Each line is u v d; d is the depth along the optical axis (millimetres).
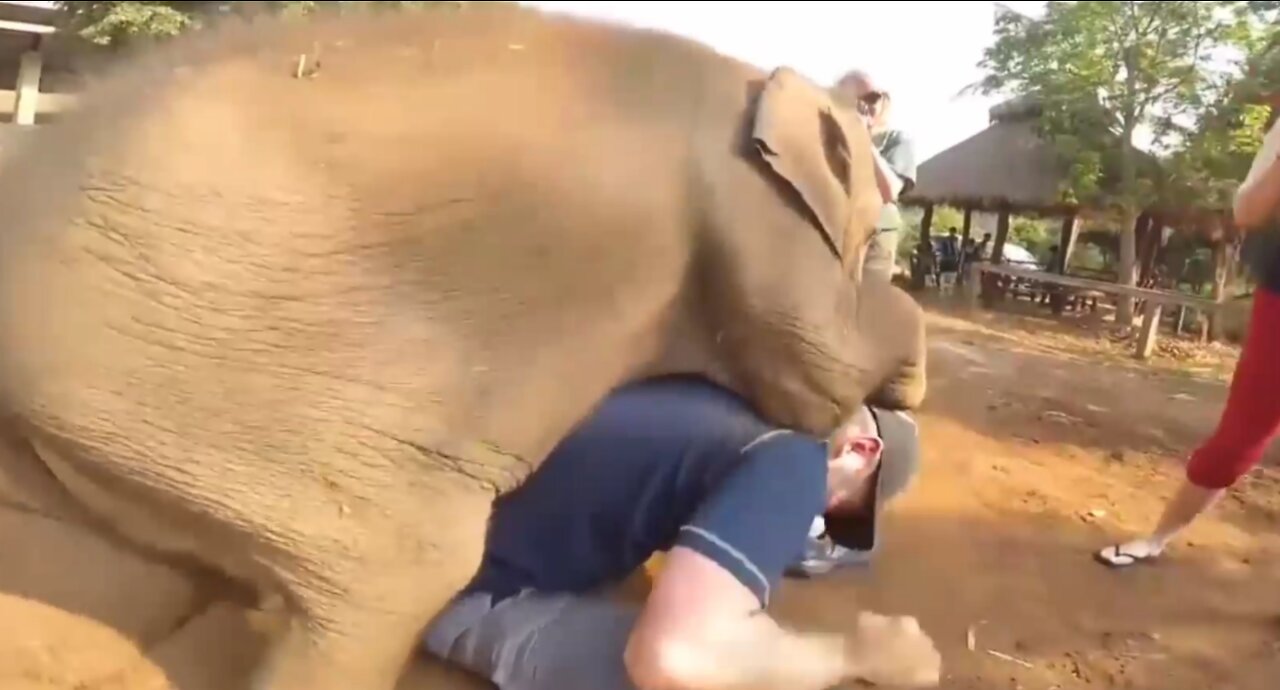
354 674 2564
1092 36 17016
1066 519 5551
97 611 3027
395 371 2391
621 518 2713
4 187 2336
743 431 2609
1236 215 4293
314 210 2289
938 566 4773
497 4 2576
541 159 2357
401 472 2447
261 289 2285
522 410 2479
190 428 2348
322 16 2543
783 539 2508
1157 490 6203
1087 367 11086
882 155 6113
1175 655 4164
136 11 12383
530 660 2777
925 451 6578
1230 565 5082
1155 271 19172
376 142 2311
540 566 2842
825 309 2506
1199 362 12250
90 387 2287
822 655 2631
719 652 2406
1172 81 16484
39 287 2238
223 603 3072
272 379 2344
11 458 2635
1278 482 6277
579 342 2459
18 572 3012
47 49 9406
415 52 2430
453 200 2332
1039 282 18406
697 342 2596
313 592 2514
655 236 2422
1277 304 4359
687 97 2480
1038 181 19500
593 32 2555
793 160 2457
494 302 2398
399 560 2500
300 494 2426
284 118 2305
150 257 2242
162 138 2260
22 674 2807
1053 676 3934
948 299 18938
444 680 2941
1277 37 15344
